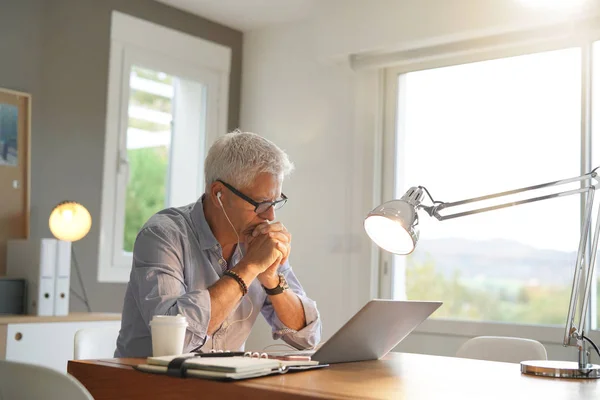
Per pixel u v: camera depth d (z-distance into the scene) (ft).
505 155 11.94
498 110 12.08
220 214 6.47
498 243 11.83
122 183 12.80
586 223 5.64
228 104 14.75
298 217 13.91
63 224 10.98
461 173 12.40
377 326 5.43
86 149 12.32
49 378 4.13
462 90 12.51
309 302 6.89
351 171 13.32
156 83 13.57
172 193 13.76
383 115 13.25
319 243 13.57
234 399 4.19
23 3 11.62
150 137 13.43
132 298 6.31
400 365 5.57
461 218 12.26
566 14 10.75
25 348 9.80
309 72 14.02
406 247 5.87
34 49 11.71
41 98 11.78
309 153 13.89
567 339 5.38
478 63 12.35
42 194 11.72
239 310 6.79
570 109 11.33
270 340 13.85
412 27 12.18
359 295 12.97
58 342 10.17
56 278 10.59
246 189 6.27
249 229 6.38
